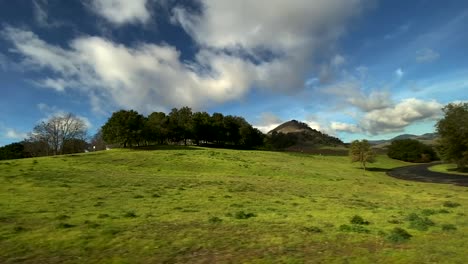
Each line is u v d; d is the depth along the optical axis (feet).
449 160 270.67
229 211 79.66
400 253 45.16
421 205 98.89
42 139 363.97
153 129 368.48
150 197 98.58
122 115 335.67
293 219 69.97
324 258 42.52
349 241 51.57
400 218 72.84
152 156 245.86
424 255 44.37
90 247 45.65
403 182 205.16
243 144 483.10
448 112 264.52
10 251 43.42
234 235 54.03
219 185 135.13
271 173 197.98
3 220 61.52
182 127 417.08
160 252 44.14
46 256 41.78
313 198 109.50
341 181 178.91
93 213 71.31
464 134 254.68
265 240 51.21
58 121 368.48
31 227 56.39
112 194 101.65
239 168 209.05
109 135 327.06
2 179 123.95
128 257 41.93
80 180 131.23
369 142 336.08
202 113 469.16
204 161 228.63
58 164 184.14
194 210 79.30
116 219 64.95
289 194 117.91
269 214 76.07
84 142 391.45
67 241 48.19
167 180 145.18
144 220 64.80
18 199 87.61
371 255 44.16
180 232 55.26
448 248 47.96
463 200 110.73
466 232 58.39
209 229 58.13
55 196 94.68
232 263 40.29
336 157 440.04
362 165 364.17
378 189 148.36
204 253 44.11
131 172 171.63
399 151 479.41
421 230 59.93
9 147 347.56
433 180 224.53
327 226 63.10
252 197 106.52
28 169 154.40
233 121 478.59
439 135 273.95
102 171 165.68
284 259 41.83
